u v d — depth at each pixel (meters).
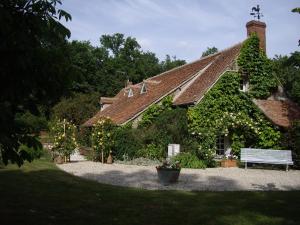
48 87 5.02
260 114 22.91
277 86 25.28
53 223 6.93
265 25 26.38
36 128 5.22
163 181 13.05
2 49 4.58
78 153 30.69
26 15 4.79
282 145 21.70
